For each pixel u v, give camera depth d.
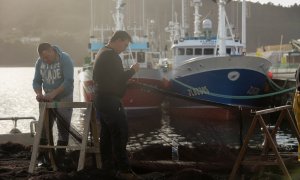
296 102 6.14
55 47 6.88
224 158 6.75
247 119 12.83
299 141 6.26
